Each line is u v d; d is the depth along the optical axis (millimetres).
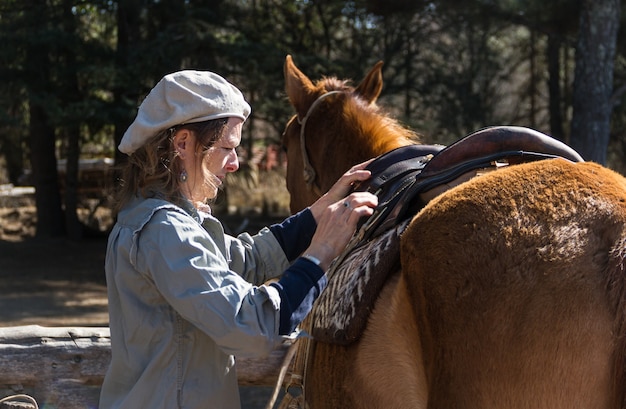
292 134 3328
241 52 12305
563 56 18203
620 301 1626
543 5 12023
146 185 1930
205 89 1905
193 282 1793
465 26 13719
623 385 1594
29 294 10680
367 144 2875
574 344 1642
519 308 1682
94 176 18469
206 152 1904
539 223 1743
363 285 2031
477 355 1709
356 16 14867
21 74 13148
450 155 2170
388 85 14469
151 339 1884
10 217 17625
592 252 1693
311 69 12820
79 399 2943
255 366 2941
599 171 1879
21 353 2926
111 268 1933
